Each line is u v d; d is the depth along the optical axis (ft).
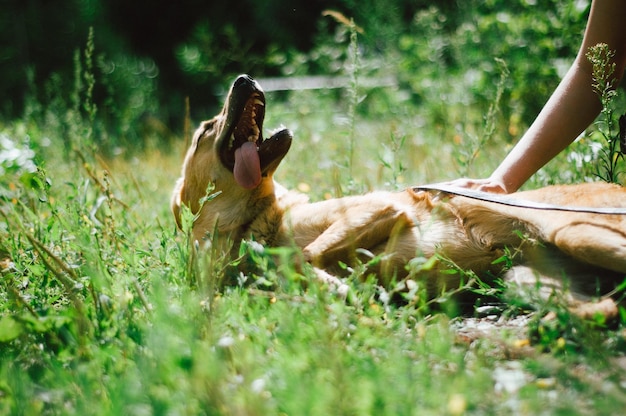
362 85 36.35
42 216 17.99
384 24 40.45
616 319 10.50
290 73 40.37
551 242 12.35
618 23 13.44
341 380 8.11
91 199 17.10
